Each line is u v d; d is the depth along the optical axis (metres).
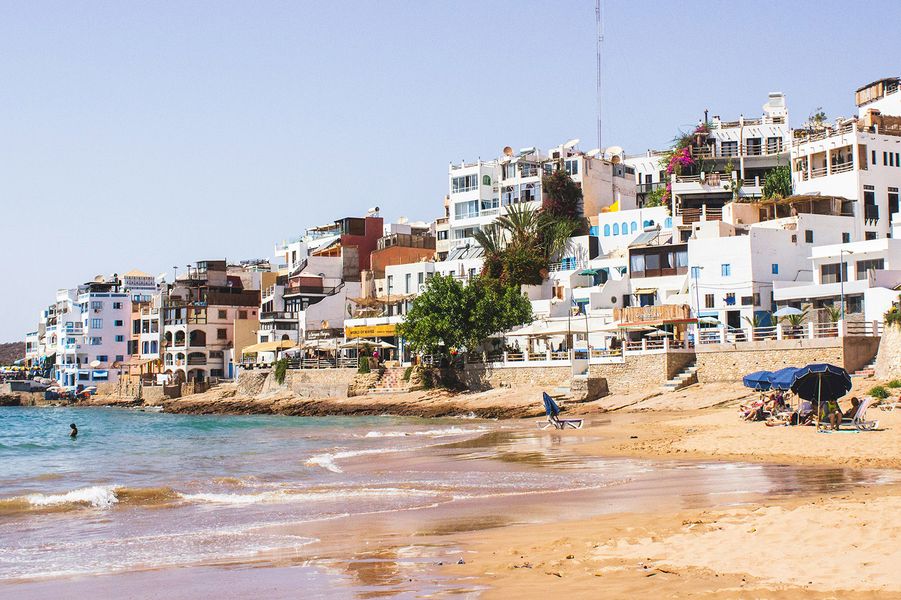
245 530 23.09
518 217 109.19
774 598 12.95
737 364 66.62
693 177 107.62
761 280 79.00
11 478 39.41
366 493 29.89
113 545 21.73
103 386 148.75
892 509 18.56
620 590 13.90
